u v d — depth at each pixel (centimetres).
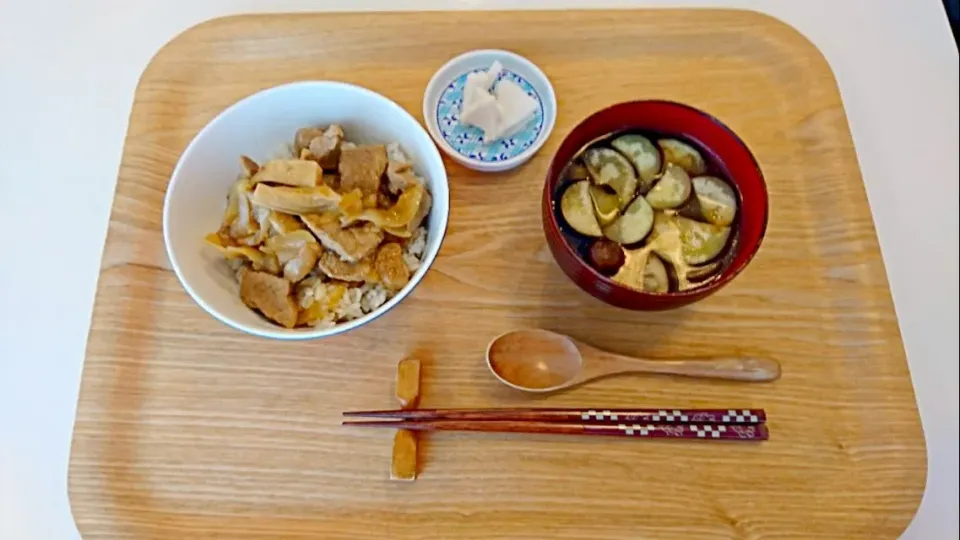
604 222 41
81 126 51
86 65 53
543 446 41
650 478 40
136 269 44
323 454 41
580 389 42
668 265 40
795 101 49
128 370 43
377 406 42
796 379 42
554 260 45
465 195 46
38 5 55
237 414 42
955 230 48
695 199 42
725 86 49
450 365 43
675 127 42
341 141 44
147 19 54
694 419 41
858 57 52
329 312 42
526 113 47
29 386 45
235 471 41
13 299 47
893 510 40
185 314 44
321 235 41
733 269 38
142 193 46
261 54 50
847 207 46
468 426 40
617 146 42
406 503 40
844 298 44
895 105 51
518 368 42
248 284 41
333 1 53
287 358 43
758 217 39
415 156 44
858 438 41
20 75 53
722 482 40
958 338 45
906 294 46
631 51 50
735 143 40
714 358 42
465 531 39
